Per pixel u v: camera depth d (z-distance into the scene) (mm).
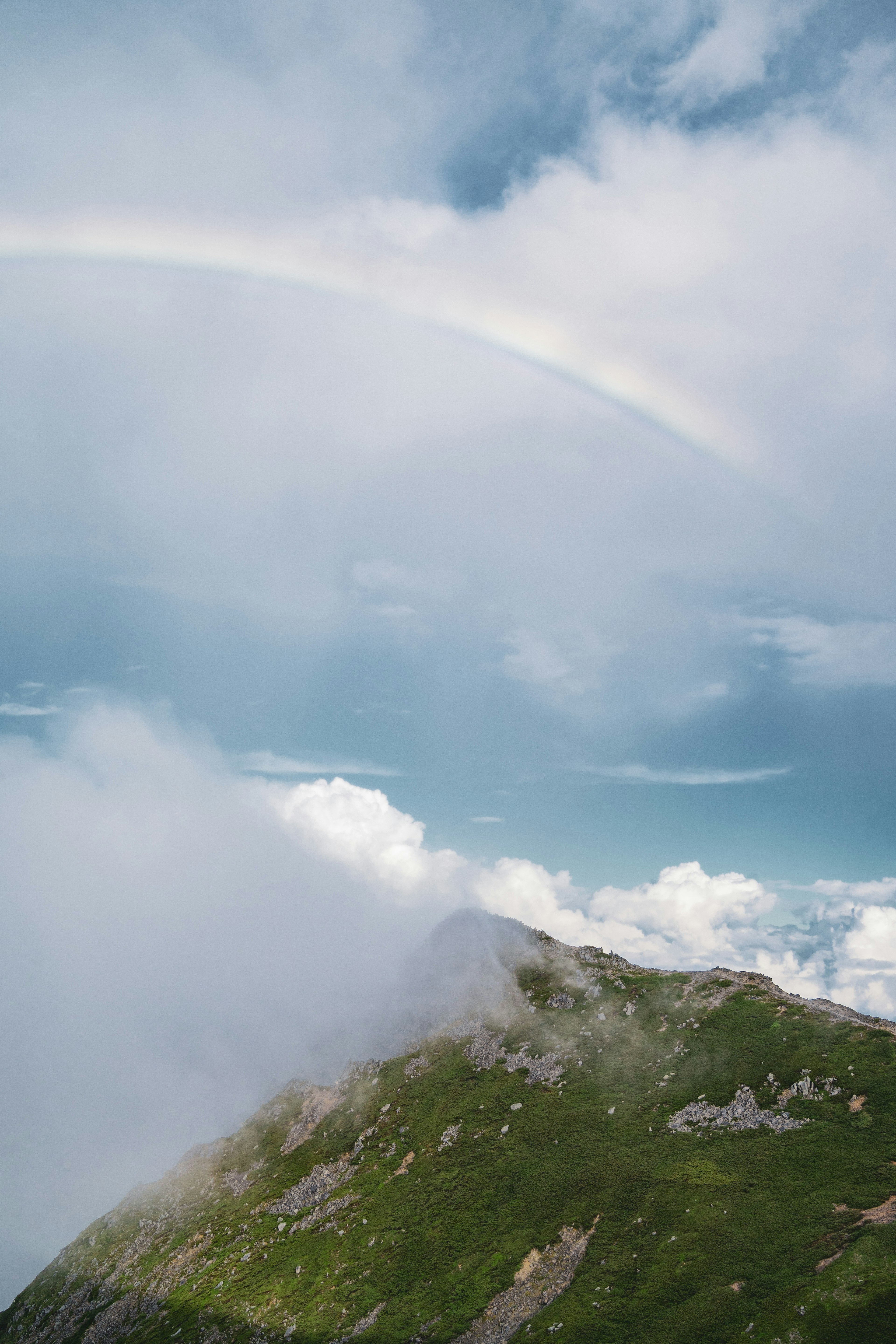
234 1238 111375
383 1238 91562
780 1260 61375
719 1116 85938
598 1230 75250
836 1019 98625
